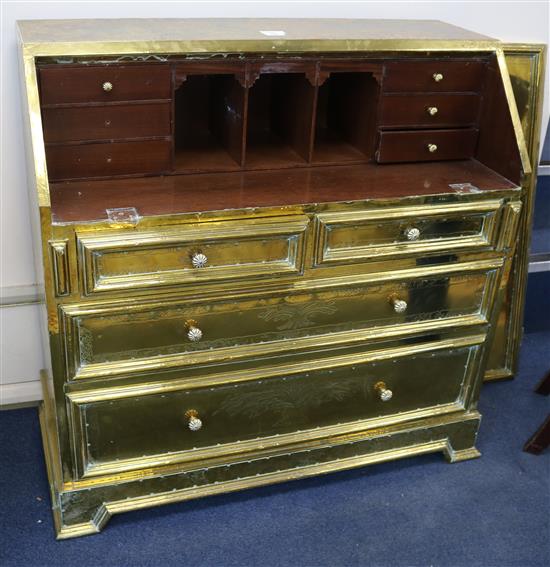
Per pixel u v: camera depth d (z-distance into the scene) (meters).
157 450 1.98
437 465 2.31
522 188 1.96
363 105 2.06
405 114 2.03
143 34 1.81
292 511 2.10
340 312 1.97
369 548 2.00
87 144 1.79
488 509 2.15
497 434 2.45
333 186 1.90
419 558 1.97
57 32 1.79
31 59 1.63
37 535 1.97
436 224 1.93
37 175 1.57
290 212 1.77
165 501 2.02
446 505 2.15
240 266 1.80
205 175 1.92
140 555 1.93
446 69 2.00
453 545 2.02
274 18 2.21
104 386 1.83
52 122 1.74
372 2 2.33
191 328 1.82
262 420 2.05
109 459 1.94
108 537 1.98
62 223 1.60
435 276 2.01
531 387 2.71
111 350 1.79
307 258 1.85
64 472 1.91
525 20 2.53
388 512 2.12
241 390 1.97
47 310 1.68
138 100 1.78
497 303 2.13
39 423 2.39
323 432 2.13
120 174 1.85
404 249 1.93
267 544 1.99
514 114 1.96
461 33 2.07
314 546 1.99
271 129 2.23
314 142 2.17
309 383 2.04
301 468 2.15
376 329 2.04
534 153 2.52
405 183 1.95
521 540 2.05
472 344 2.15
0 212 2.21
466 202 1.92
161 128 1.83
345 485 2.21
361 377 2.10
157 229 1.68
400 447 2.25
